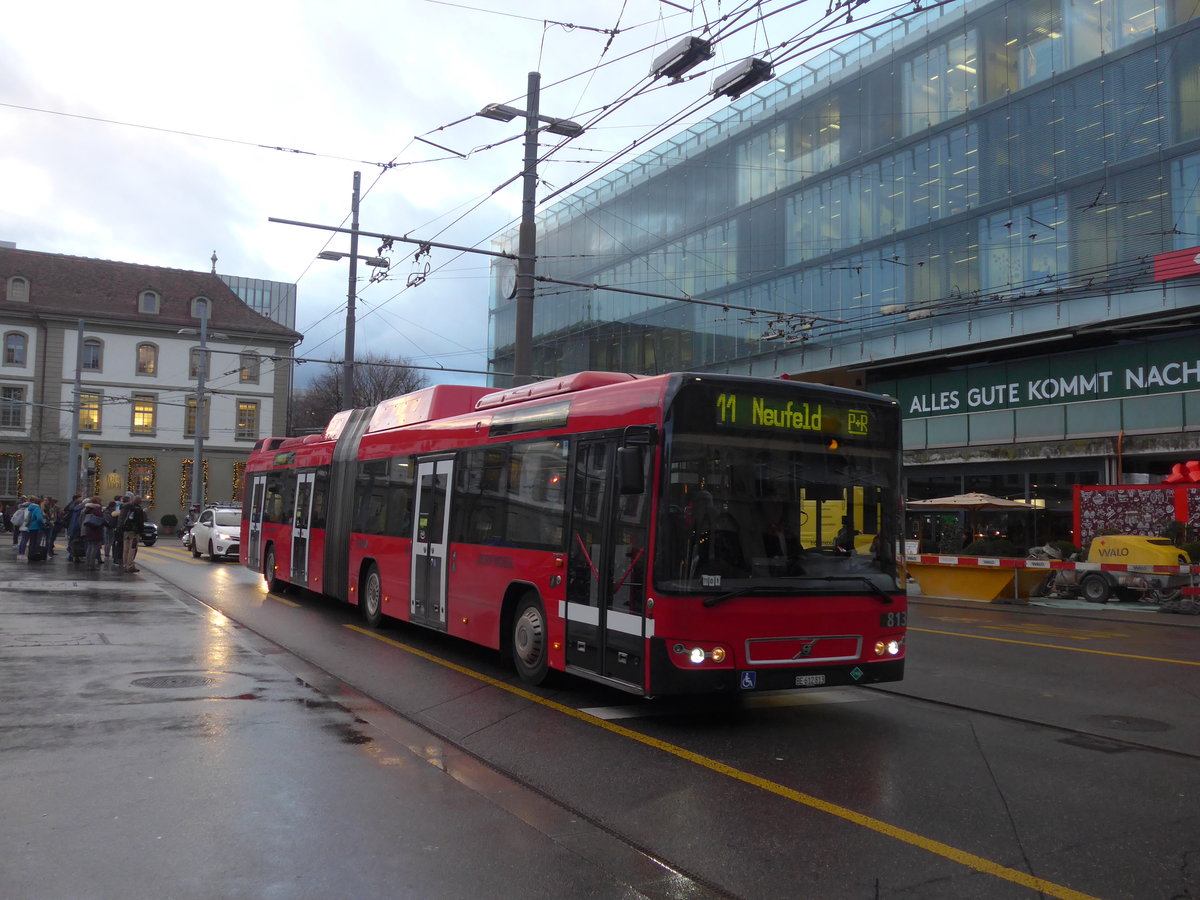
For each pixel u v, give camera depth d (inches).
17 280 2364.7
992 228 1066.1
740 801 219.0
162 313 2490.2
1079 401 1016.2
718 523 283.0
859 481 306.3
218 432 2491.4
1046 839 195.2
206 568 969.5
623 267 1584.6
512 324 1849.2
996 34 1073.5
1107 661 446.0
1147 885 171.2
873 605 299.4
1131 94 949.2
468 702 323.6
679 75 430.0
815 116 1277.1
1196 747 275.6
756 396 295.3
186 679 345.7
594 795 221.8
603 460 313.1
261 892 159.2
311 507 622.8
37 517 971.9
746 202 1369.3
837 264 1232.2
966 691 362.9
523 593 365.4
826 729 294.4
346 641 461.1
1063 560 835.4
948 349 1103.6
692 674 272.7
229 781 221.9
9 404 2324.1
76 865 169.3
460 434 426.0
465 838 188.5
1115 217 954.7
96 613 539.2
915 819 207.3
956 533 1138.7
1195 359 924.0
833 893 165.8
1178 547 807.1
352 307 981.8
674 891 165.2
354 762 241.8
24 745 250.8
